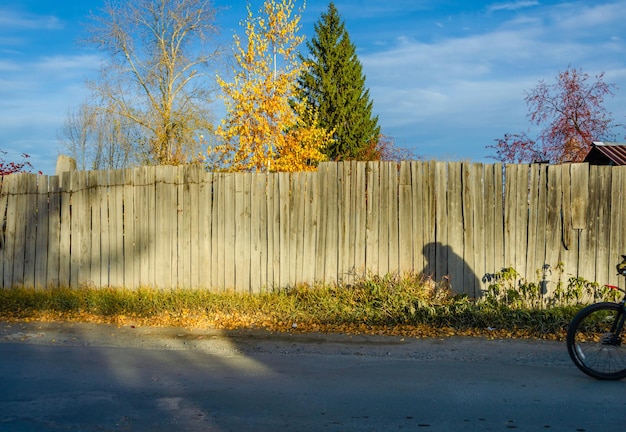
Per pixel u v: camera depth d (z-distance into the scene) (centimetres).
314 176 966
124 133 2059
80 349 716
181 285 1005
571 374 601
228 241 990
